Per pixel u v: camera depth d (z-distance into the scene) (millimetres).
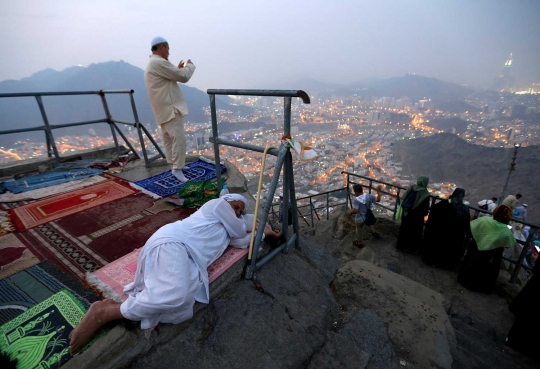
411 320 2244
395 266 4000
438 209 3883
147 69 3320
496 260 3342
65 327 1581
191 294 1584
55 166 4332
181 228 1851
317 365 1707
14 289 1852
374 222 4852
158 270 1591
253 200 3289
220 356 1569
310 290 2203
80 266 2096
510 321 3064
